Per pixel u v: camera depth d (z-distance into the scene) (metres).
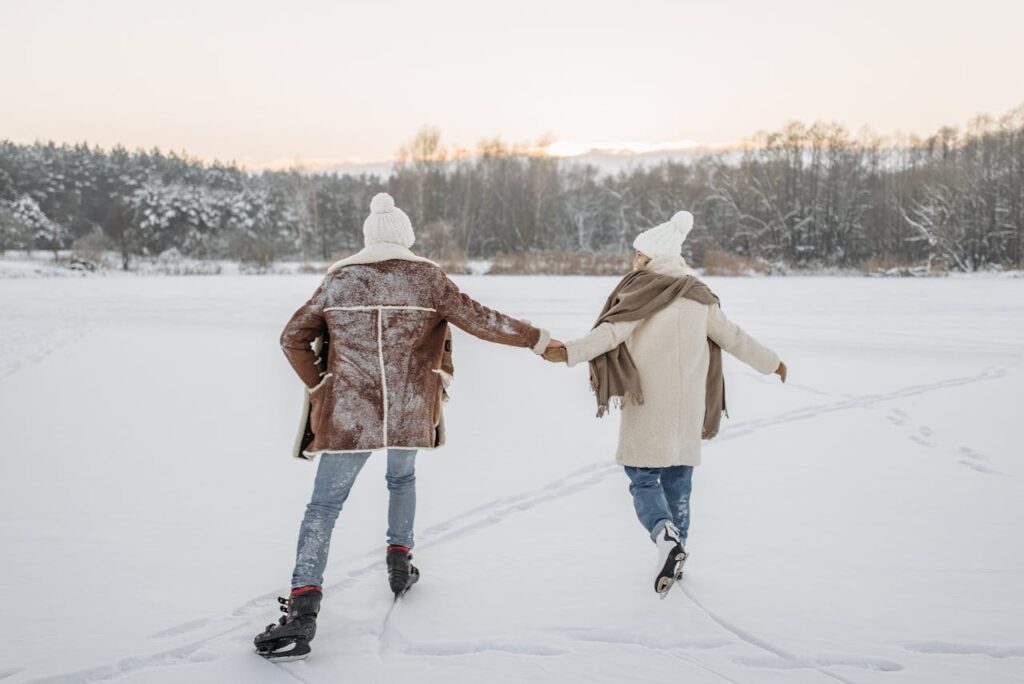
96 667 2.76
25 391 8.73
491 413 7.76
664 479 3.73
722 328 3.65
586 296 24.70
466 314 3.34
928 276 47.91
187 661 2.84
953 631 3.05
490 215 75.75
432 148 73.31
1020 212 57.03
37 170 92.75
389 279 3.28
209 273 46.97
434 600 3.38
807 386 9.11
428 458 5.89
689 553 3.95
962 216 58.69
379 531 4.26
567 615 3.21
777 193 67.12
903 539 4.13
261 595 3.42
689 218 3.76
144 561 3.82
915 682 2.66
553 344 3.45
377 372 3.19
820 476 5.38
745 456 5.96
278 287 30.53
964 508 4.66
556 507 4.70
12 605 3.29
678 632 3.05
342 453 3.18
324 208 84.12
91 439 6.48
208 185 103.38
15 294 25.77
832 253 65.44
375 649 2.94
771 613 3.23
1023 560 3.82
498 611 3.26
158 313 18.70
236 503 4.78
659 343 3.54
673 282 3.59
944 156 70.38
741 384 9.27
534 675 2.72
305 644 2.85
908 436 6.59
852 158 68.38
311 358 3.27
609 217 79.81
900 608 3.28
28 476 5.35
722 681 2.67
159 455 5.96
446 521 4.45
